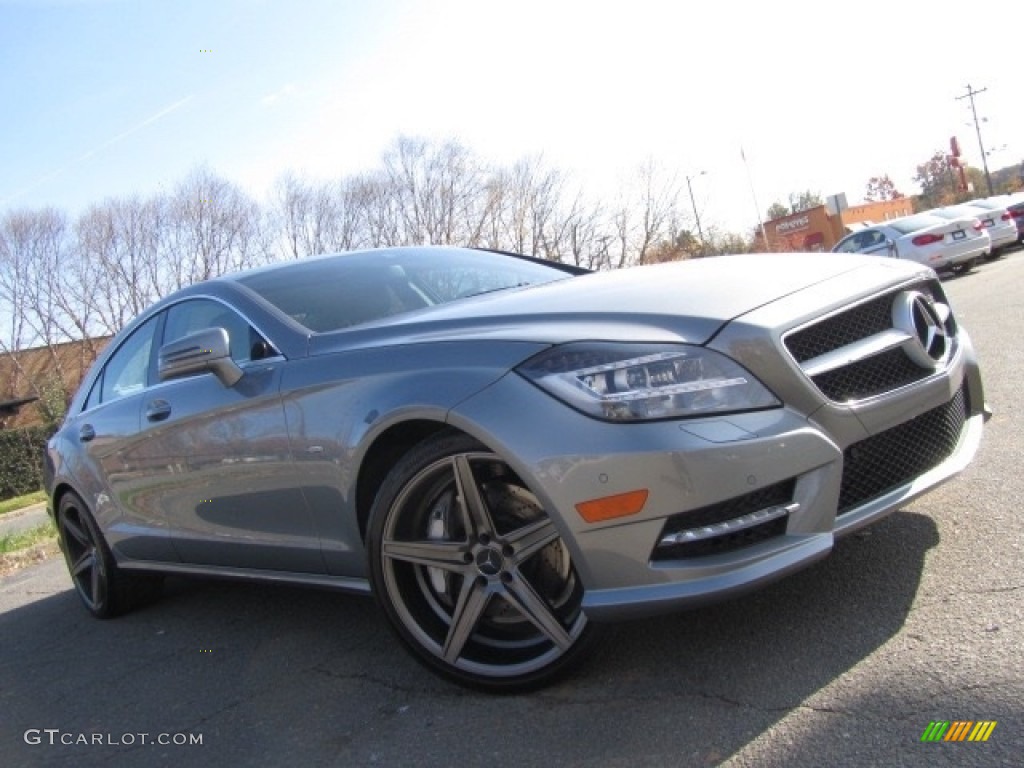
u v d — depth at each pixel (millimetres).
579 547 2523
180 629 4461
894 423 2773
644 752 2379
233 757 2889
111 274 36562
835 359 2715
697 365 2529
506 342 2760
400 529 2936
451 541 2875
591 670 2896
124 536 4508
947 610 2777
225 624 4379
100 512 4680
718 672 2709
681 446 2426
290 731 2982
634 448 2436
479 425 2625
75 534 5188
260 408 3416
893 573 3121
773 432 2510
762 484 2475
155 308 4578
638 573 2486
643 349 2566
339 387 3121
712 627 3012
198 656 3969
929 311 3070
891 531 3510
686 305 2732
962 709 2260
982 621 2662
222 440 3623
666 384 2498
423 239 34125
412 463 2840
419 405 2783
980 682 2354
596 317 2768
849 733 2262
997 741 2109
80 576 5215
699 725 2447
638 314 2721
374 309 3695
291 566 3551
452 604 2963
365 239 34219
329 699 3174
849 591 3055
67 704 3727
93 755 3139
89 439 4672
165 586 5391
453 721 2799
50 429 22953
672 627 3072
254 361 3568
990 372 6570
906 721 2262
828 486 2582
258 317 3695
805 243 55031
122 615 5020
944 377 2957
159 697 3570
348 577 3322
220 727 3141
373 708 3020
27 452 22250
